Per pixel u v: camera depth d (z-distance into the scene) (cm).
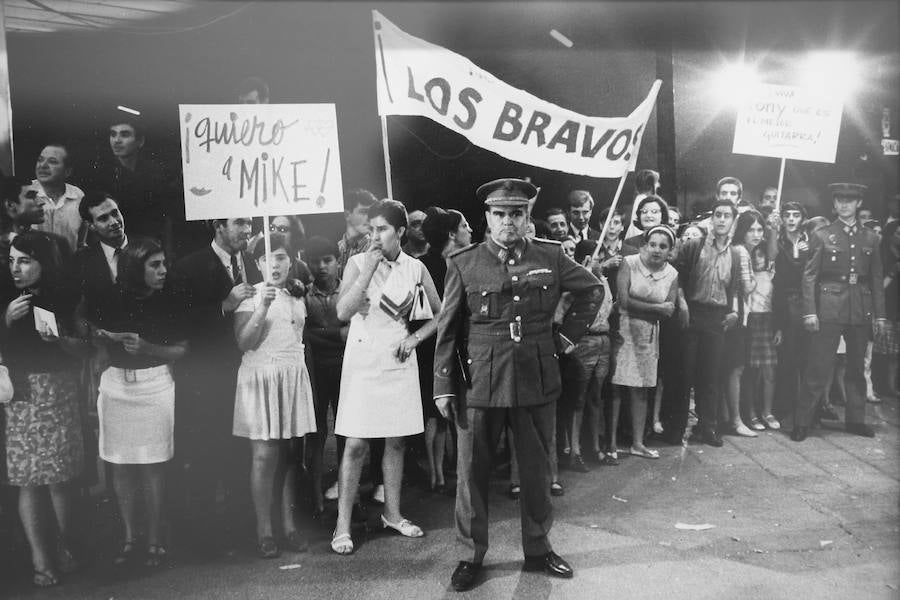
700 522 417
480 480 347
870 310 569
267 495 374
